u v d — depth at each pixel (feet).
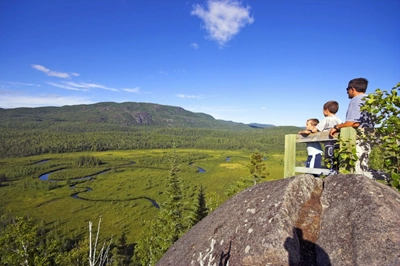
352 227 7.95
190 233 15.21
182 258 12.65
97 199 306.14
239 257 8.73
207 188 314.14
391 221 7.39
